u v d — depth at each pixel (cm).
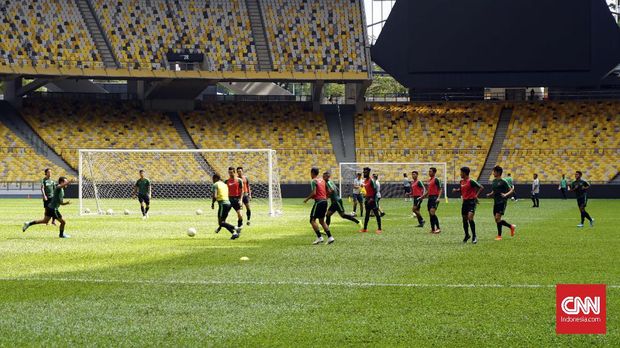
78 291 1511
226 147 6950
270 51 7044
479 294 1488
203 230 3081
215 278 1678
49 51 6644
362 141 7125
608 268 1861
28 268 1838
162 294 1477
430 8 7019
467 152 6994
